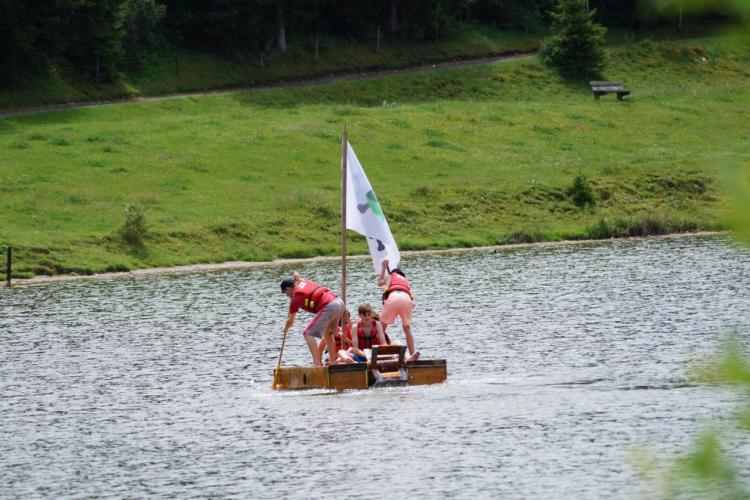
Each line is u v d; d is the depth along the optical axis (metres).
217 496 35.38
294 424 45.06
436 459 38.72
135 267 110.75
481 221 139.00
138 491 36.34
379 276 56.59
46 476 38.53
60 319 78.12
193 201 133.88
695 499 29.91
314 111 189.00
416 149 167.88
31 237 112.12
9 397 52.22
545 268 106.00
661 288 88.38
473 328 70.12
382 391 51.28
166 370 58.62
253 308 83.19
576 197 148.88
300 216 132.00
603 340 64.06
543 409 46.03
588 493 33.66
